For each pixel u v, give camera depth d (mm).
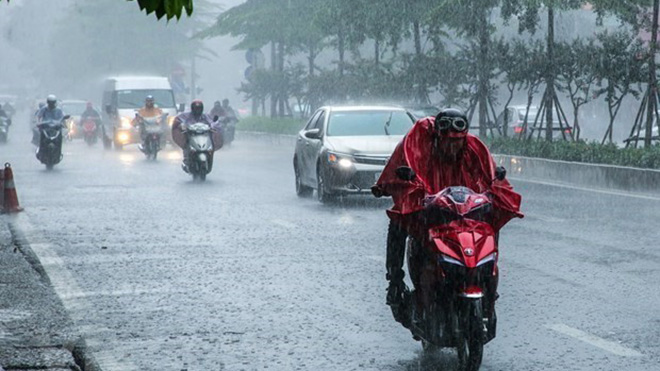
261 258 17188
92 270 16172
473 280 9227
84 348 11211
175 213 23969
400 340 11438
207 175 36156
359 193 25453
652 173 27641
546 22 69938
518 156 34875
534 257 16969
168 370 10273
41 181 33625
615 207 24312
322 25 53438
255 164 42812
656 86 32031
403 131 26672
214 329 12047
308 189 28141
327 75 61250
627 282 14672
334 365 10406
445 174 10094
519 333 11648
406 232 10352
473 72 43094
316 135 26734
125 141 55719
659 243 18406
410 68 46625
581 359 10492
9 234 20344
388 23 49406
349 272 15781
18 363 10367
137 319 12609
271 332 11875
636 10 35625
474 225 9438
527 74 37750
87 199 27422
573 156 33250
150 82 57625
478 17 41406
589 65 35344
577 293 13914
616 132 66000
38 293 14266
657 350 10805
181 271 16016
